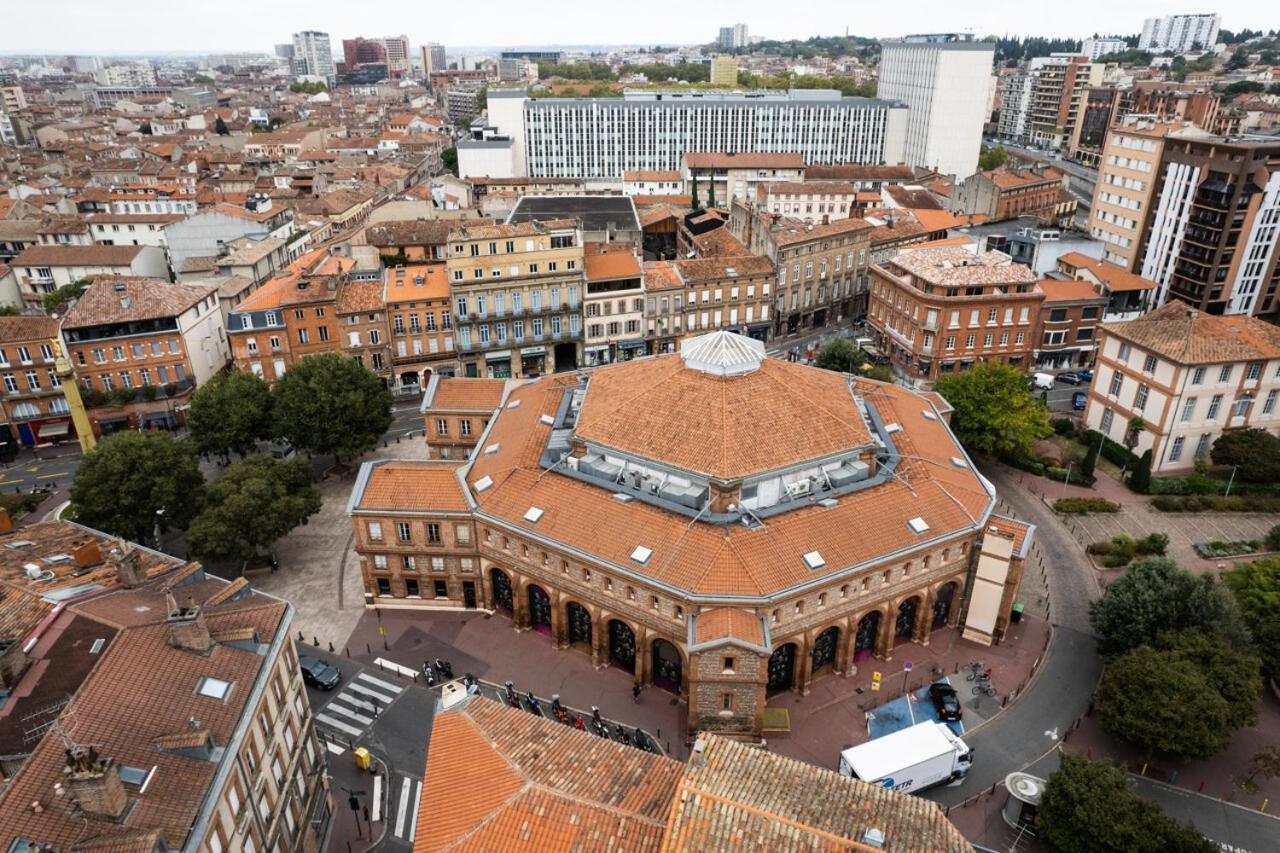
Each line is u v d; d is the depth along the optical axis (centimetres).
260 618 5138
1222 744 5634
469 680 6825
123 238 18675
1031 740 6316
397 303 12425
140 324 11512
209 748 4147
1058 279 13625
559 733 4803
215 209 17550
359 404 9938
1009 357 12862
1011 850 5412
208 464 10975
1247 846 5447
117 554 5509
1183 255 14862
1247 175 13588
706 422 7169
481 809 4231
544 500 7188
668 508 6812
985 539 7069
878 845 3731
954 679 6931
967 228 17862
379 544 7619
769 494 6994
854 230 15562
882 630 7038
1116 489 9862
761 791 4088
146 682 4375
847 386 8531
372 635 7538
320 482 10294
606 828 4066
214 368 12962
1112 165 16538
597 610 6838
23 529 6241
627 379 8275
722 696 6069
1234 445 9550
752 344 7994
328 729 6462
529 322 13038
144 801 3812
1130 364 10256
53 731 3950
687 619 6150
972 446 10262
